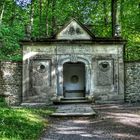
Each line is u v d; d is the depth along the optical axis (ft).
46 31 109.70
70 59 81.10
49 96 80.59
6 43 107.24
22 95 80.33
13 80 80.84
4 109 54.03
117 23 91.81
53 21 110.01
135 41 107.04
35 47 81.10
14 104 79.92
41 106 74.08
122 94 81.15
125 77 81.82
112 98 81.05
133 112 59.57
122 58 81.61
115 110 63.52
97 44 81.35
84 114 55.77
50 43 80.64
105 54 81.56
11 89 80.43
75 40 80.53
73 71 88.38
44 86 80.79
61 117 55.62
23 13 119.96
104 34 107.34
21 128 41.09
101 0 105.40
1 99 71.97
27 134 38.45
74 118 54.95
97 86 81.10
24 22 118.52
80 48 81.35
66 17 115.24
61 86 80.79
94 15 112.27
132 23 106.83
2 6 114.83
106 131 42.55
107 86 81.30
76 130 43.80
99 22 111.34
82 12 112.98
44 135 40.29
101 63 81.61
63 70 88.22
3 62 80.64
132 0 101.14
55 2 109.60
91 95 80.69
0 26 104.99
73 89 88.07
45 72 81.10
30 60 80.84
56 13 111.04
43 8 117.60
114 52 81.76
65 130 43.91
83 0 108.68
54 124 49.11
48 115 57.62
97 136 39.52
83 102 78.59
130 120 50.47
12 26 120.06
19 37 111.14
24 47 80.94
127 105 72.74
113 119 52.13
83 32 81.05
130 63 81.71
